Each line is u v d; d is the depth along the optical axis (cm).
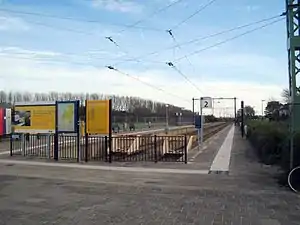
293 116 1284
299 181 1145
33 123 2056
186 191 1113
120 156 2083
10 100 7744
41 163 1812
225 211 860
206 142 3519
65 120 1933
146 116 8681
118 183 1255
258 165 1742
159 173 1490
